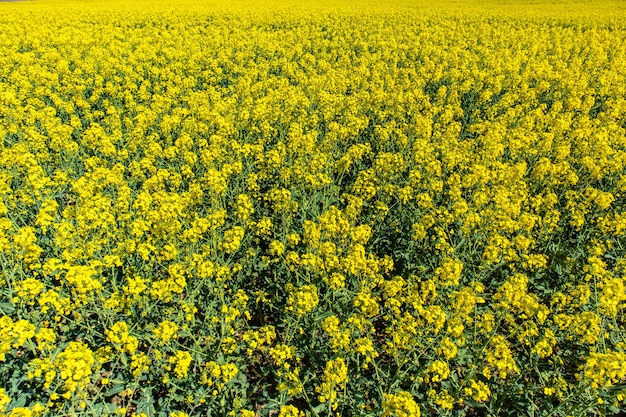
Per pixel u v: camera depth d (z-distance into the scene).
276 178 8.27
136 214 6.86
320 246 5.73
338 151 9.13
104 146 8.20
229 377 4.21
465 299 4.72
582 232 7.00
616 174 8.32
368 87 12.79
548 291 5.80
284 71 15.20
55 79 12.59
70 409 3.85
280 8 33.31
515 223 6.05
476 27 25.75
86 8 33.47
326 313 5.25
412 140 9.60
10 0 55.19
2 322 3.79
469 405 4.64
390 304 5.03
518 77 13.20
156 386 4.57
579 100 11.08
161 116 10.99
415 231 6.34
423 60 17.30
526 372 4.89
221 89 13.17
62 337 4.93
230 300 5.68
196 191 6.65
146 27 24.47
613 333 5.09
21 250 5.12
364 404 4.48
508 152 9.29
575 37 20.62
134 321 5.07
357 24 25.81
